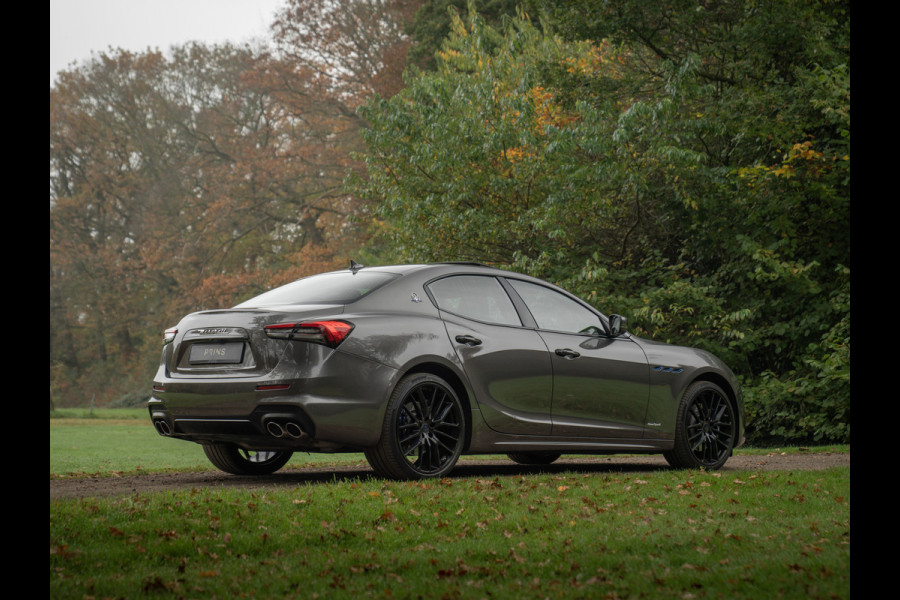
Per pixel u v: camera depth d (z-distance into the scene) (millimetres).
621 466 8117
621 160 13789
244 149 43156
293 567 3783
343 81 41031
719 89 15344
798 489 5730
